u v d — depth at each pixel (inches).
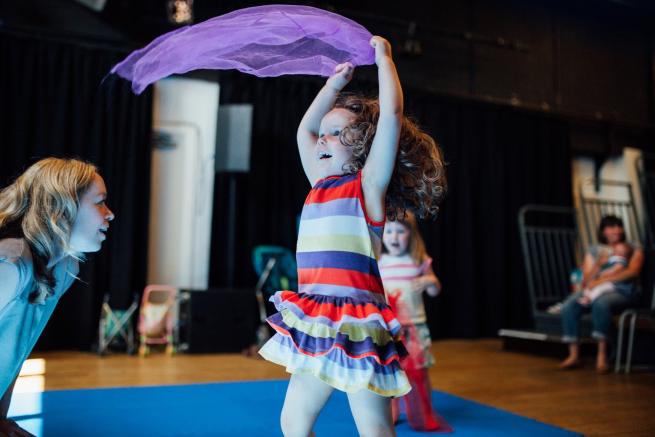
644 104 296.8
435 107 242.1
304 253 50.3
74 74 189.5
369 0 233.8
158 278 202.7
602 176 283.0
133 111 195.6
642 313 159.5
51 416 91.9
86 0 187.3
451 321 236.4
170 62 55.3
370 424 46.5
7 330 57.5
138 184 195.5
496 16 262.7
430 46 246.8
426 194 54.1
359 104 54.0
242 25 52.6
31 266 56.2
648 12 281.4
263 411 99.3
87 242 60.4
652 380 143.0
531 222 255.1
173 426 88.0
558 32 277.4
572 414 105.4
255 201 209.5
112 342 180.5
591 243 249.8
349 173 51.5
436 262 234.4
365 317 46.0
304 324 46.7
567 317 164.6
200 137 211.3
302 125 57.0
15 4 185.2
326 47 56.9
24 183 58.8
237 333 180.5
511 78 263.4
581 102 279.6
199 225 209.2
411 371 90.7
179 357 169.5
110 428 86.0
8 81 181.0
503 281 245.8
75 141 187.5
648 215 256.5
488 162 250.7
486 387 130.7
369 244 48.6
